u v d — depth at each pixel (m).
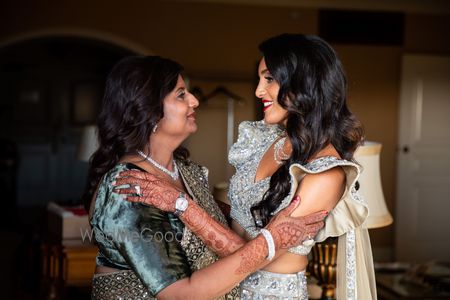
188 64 6.87
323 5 6.95
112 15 6.71
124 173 1.66
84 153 4.77
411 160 6.94
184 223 1.67
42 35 6.62
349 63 7.00
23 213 8.97
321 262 2.62
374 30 7.00
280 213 1.67
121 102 1.70
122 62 1.74
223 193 3.13
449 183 7.00
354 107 6.98
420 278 3.40
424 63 6.89
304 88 1.70
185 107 1.77
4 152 8.77
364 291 1.92
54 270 3.36
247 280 1.88
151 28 6.79
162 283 1.59
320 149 1.74
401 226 6.97
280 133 2.01
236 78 6.94
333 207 1.77
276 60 1.72
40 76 9.62
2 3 6.54
